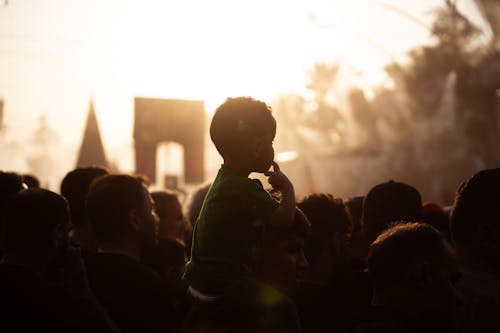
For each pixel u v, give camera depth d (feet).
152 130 59.16
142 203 14.33
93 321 10.42
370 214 15.02
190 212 20.53
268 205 10.59
